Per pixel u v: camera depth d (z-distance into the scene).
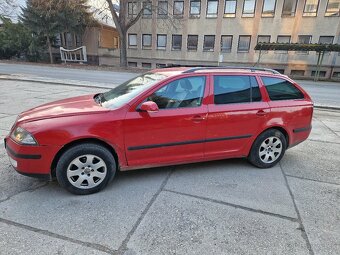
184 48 29.73
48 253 2.33
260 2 26.44
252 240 2.60
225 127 3.88
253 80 4.11
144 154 3.53
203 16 28.41
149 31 30.31
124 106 3.39
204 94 3.77
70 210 2.96
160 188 3.52
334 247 2.55
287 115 4.26
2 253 2.31
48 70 21.84
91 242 2.49
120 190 3.43
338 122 7.95
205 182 3.73
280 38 26.80
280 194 3.48
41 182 3.53
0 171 3.77
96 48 32.31
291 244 2.57
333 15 24.89
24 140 3.06
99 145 3.28
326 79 24.80
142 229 2.70
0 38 31.08
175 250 2.43
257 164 4.24
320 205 3.26
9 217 2.79
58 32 29.88
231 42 28.20
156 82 3.60
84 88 12.33
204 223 2.83
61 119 3.17
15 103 8.14
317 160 4.73
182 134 3.65
